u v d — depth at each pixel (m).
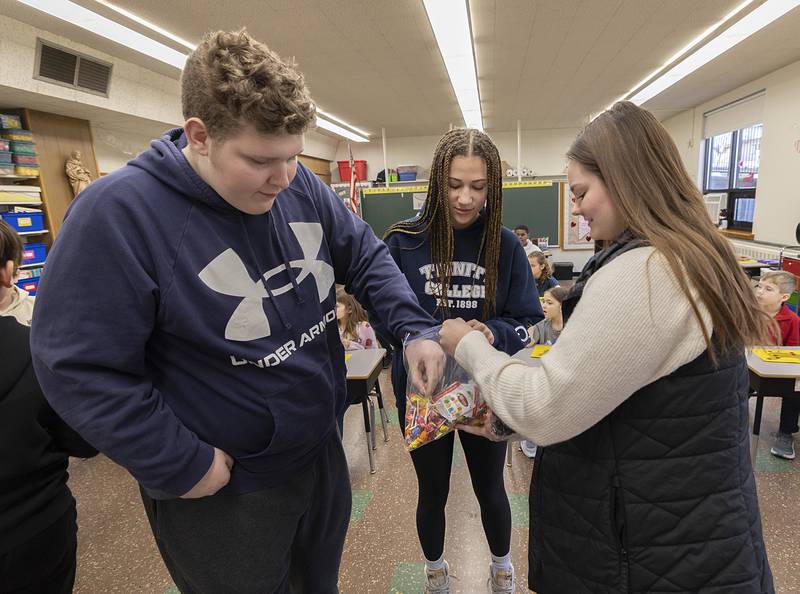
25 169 4.45
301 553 1.01
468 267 1.23
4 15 3.64
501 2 3.88
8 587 0.97
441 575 1.46
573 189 0.81
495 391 0.77
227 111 0.58
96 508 2.34
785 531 1.90
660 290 0.65
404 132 10.30
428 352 0.90
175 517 0.80
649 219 0.70
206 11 3.79
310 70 5.45
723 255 0.71
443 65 5.51
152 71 5.11
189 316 0.69
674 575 0.74
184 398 0.73
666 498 0.72
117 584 1.83
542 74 6.04
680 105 8.46
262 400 0.77
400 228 1.28
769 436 2.68
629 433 0.73
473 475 1.37
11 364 0.94
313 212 0.87
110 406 0.62
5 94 4.06
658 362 0.67
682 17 4.26
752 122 6.84
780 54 5.38
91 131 5.34
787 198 5.98
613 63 5.61
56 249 0.63
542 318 1.31
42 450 0.98
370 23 4.18
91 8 3.63
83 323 0.61
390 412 3.39
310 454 0.88
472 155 1.11
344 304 3.18
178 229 0.68
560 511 0.84
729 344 0.69
